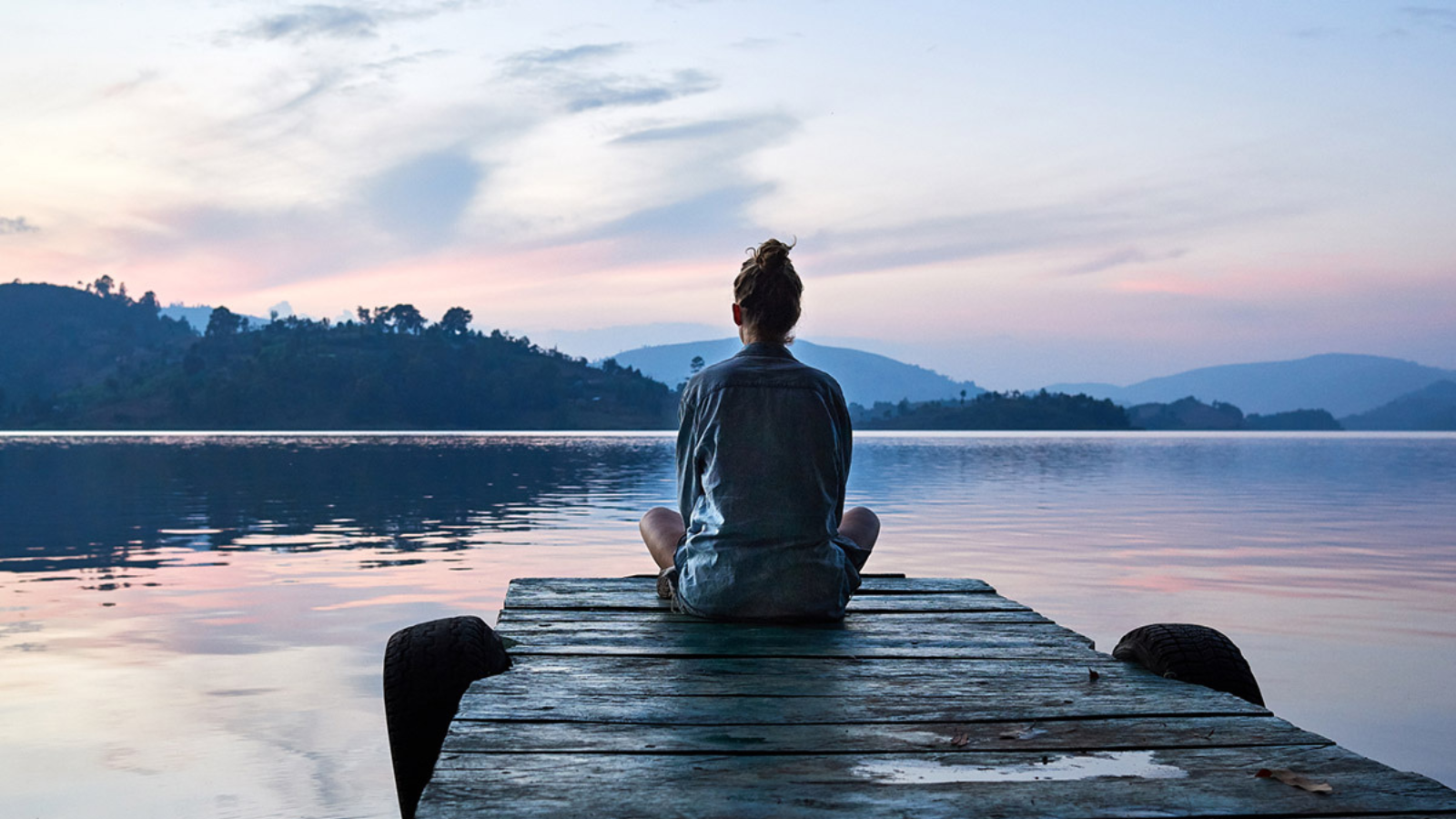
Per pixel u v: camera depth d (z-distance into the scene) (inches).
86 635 324.8
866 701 108.0
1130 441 5428.2
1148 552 542.0
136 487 1154.0
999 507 880.3
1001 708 105.2
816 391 146.3
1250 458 2519.7
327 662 288.2
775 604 144.8
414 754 121.1
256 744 216.2
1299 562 508.7
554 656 130.0
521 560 499.2
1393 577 459.5
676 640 139.2
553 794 78.5
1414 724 231.6
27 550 550.9
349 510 840.9
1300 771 84.3
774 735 94.9
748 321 152.5
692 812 74.8
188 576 449.7
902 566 471.2
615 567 470.6
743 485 145.1
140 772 198.5
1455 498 1055.6
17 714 237.3
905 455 2610.7
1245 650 307.9
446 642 124.0
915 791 79.6
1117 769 85.1
